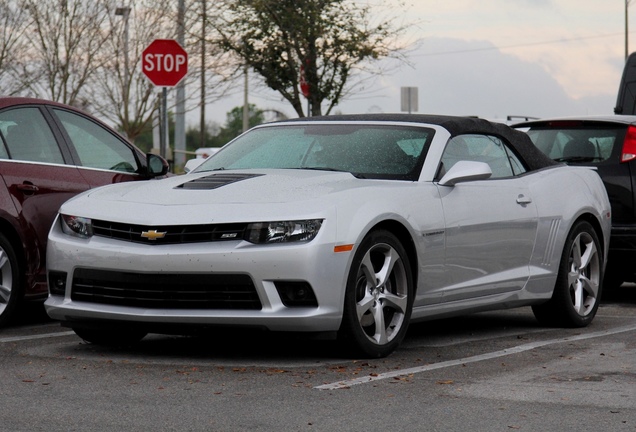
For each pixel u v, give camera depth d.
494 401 5.46
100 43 19.20
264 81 21.42
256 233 6.34
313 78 20.97
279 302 6.35
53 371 6.23
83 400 5.40
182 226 6.44
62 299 6.91
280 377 6.08
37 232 8.30
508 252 7.84
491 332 8.20
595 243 8.75
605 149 10.44
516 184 8.07
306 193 6.59
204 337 7.69
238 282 6.34
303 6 20.53
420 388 5.79
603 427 4.93
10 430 4.78
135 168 9.28
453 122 7.82
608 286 11.43
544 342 7.61
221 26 20.66
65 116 8.83
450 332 8.16
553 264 8.32
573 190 8.61
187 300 6.44
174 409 5.23
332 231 6.39
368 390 5.72
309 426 4.92
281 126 8.11
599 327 8.62
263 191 6.68
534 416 5.14
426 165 7.36
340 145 7.59
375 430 4.86
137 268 6.45
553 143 10.76
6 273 8.11
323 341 7.41
